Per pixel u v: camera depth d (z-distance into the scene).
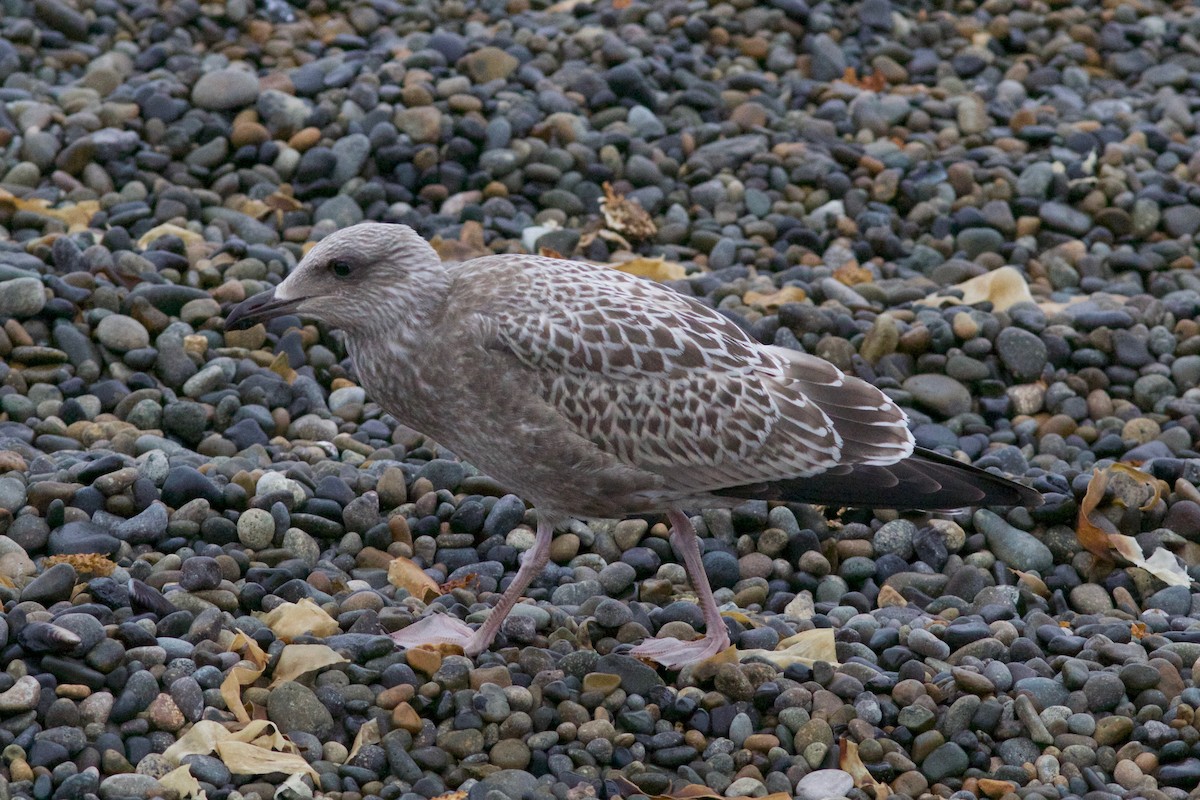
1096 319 15.45
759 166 18.30
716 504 11.02
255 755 9.24
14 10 20.06
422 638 10.68
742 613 11.44
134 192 17.05
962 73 21.00
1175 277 17.02
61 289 14.34
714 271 16.83
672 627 11.10
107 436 13.09
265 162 17.70
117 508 11.77
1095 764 10.08
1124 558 12.39
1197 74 21.14
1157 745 10.10
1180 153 19.25
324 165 17.50
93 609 10.09
